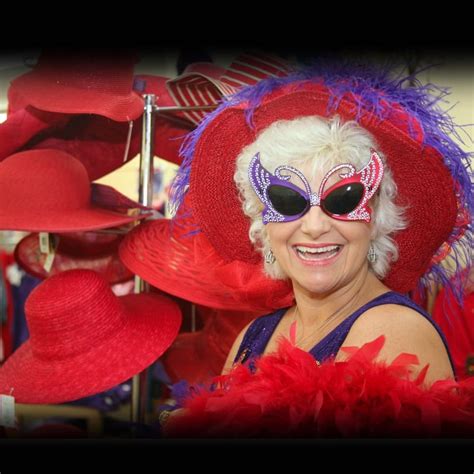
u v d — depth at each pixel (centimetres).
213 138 121
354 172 95
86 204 155
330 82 103
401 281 115
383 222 102
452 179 104
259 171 101
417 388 79
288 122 102
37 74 145
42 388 136
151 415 174
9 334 208
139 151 176
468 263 117
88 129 170
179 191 134
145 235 156
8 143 161
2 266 209
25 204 145
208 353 169
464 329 153
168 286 143
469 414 77
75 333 139
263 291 130
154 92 171
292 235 99
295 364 90
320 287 98
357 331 93
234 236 130
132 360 139
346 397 80
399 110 102
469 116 163
